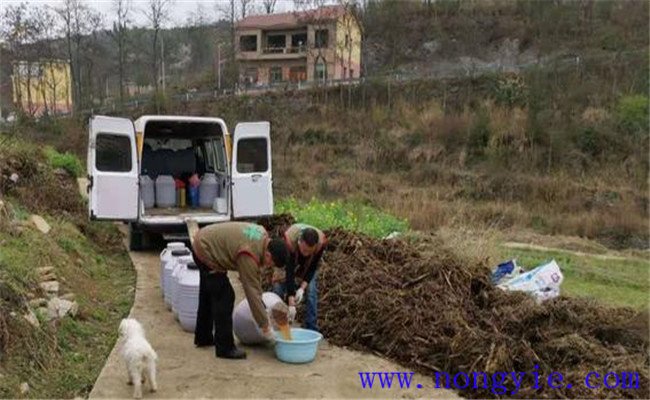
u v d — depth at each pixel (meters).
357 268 7.11
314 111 40.53
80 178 13.85
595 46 45.34
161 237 10.40
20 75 35.16
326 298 6.51
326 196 27.83
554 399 4.73
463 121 35.16
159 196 10.60
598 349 5.42
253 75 53.84
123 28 48.69
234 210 9.88
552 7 50.84
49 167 12.59
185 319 5.97
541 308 6.00
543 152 32.06
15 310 5.03
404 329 5.66
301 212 10.99
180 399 4.52
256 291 5.07
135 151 9.38
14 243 6.85
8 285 5.20
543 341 5.54
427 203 23.03
